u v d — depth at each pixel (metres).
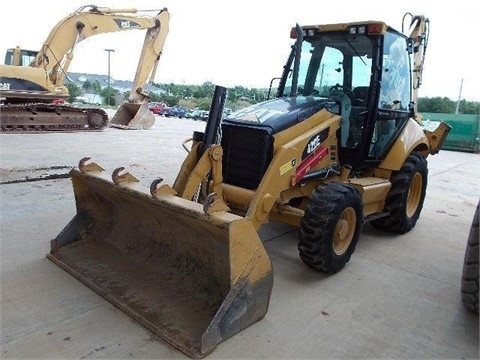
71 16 14.83
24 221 4.75
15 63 15.54
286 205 3.99
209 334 2.57
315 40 4.71
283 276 3.79
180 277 3.19
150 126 18.42
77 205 3.86
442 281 3.90
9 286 3.24
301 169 3.75
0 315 2.86
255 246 2.76
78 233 3.86
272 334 2.85
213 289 2.97
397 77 4.86
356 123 4.45
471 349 2.84
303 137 3.76
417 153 5.29
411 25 5.83
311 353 2.68
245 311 2.80
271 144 3.61
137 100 17.98
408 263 4.30
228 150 3.84
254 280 2.81
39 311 2.93
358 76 4.51
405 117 5.18
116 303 3.01
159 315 2.86
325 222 3.53
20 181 6.62
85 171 3.68
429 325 3.12
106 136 14.28
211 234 2.81
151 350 2.59
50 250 3.83
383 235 5.20
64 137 13.18
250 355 2.61
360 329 3.00
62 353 2.52
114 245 3.73
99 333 2.72
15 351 2.51
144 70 17.56
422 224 5.82
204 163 3.54
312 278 3.78
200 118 35.81
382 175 4.91
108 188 3.45
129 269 3.41
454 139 18.97
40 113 14.38
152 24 17.08
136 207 3.46
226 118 3.95
